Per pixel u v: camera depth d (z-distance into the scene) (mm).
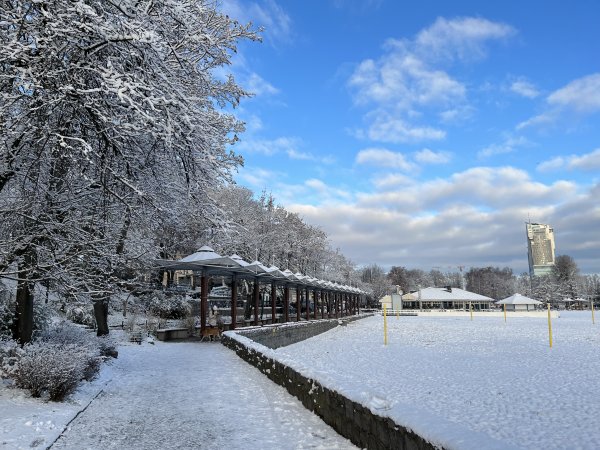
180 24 10094
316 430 6859
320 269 69750
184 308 34656
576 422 10453
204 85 11281
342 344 31516
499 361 22453
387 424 5035
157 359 15422
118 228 12141
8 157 8969
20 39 8438
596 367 20031
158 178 11992
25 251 9844
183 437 6477
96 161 9664
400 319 69125
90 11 7594
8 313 12492
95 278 10664
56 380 8305
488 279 141250
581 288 129500
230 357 16266
